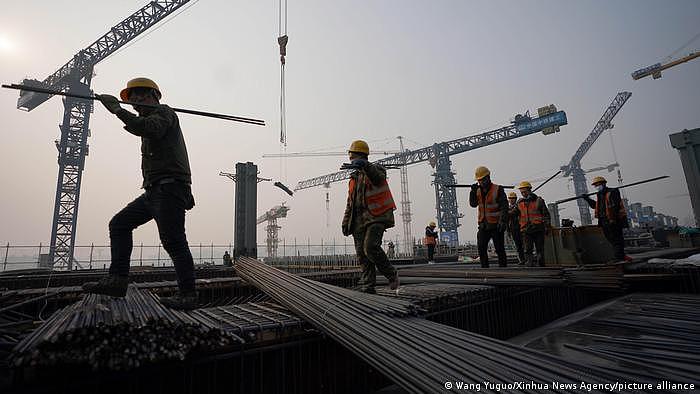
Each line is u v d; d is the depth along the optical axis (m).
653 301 4.54
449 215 62.03
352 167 3.76
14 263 21.00
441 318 4.01
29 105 49.91
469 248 30.62
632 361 2.25
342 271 7.54
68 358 1.72
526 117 61.28
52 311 4.16
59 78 46.62
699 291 5.37
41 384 1.97
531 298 5.41
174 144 3.10
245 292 5.95
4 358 1.91
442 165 65.38
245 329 2.59
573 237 7.89
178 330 2.08
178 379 2.46
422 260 16.98
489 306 4.68
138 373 2.29
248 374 2.74
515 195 9.66
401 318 2.85
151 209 3.07
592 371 1.87
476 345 2.22
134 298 3.21
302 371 3.02
